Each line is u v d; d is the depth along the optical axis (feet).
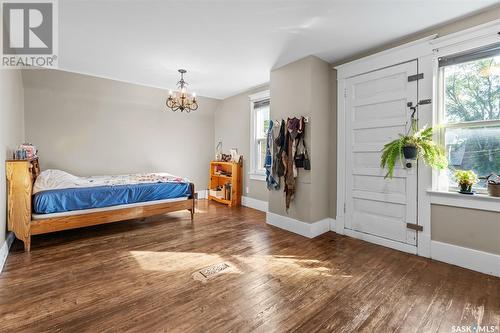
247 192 16.46
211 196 18.28
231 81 14.20
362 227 10.11
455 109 7.91
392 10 7.10
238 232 10.96
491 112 7.29
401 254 8.60
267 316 5.23
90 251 8.66
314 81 10.43
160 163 17.44
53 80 12.69
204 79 13.85
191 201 13.01
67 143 13.96
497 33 6.84
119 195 10.84
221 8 7.04
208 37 8.81
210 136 19.79
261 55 10.37
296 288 6.35
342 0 6.64
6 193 8.31
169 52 10.16
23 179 8.48
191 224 12.18
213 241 9.78
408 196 8.73
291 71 11.14
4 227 7.94
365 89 9.86
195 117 18.94
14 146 9.85
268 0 6.66
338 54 10.27
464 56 7.55
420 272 7.24
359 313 5.36
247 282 6.63
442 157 7.61
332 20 7.65
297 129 10.58
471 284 6.56
